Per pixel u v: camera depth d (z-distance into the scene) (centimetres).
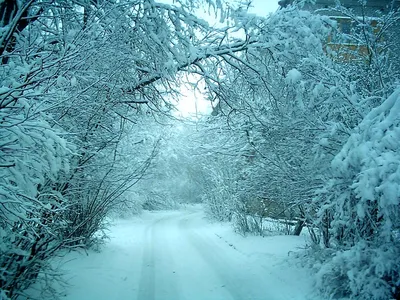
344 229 606
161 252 970
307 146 697
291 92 741
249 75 786
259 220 1246
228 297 560
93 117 610
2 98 350
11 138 359
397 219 472
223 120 1000
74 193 624
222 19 702
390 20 744
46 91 427
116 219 1927
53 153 374
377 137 460
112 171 779
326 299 518
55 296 483
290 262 731
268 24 693
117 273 694
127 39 677
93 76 529
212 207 1933
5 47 452
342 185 534
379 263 474
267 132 805
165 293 582
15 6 541
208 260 851
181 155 2373
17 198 349
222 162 1372
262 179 898
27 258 439
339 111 640
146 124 1152
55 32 595
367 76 715
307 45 681
